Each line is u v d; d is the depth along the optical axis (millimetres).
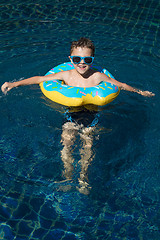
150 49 5633
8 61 5086
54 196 2986
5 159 3340
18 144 3510
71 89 4012
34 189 3047
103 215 2838
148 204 2947
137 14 6855
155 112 4082
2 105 4051
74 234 2676
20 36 5832
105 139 3586
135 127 3797
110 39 5875
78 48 3865
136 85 4676
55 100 4059
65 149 3438
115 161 3338
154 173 3244
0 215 2805
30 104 4090
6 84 4039
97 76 4219
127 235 2682
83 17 6602
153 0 7574
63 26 6230
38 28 6121
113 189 3064
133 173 3232
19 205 2900
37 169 3242
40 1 7191
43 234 2666
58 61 5168
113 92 4109
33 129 3701
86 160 3320
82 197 2982
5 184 3088
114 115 3971
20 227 2717
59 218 2801
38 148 3463
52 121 3828
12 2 7090
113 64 5156
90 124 3789
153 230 2730
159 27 6391
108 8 7047
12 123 3779
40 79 4258
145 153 3457
